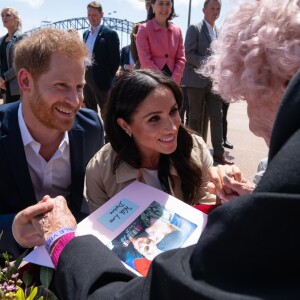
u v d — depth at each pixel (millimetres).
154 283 636
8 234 1484
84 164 1743
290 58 692
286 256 517
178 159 1576
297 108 547
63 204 1102
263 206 519
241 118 7215
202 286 541
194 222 1224
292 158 530
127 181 1566
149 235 1189
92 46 5027
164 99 1393
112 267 800
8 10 4953
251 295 509
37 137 1606
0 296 943
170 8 3730
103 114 1548
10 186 1604
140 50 3811
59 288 844
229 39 818
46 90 1450
